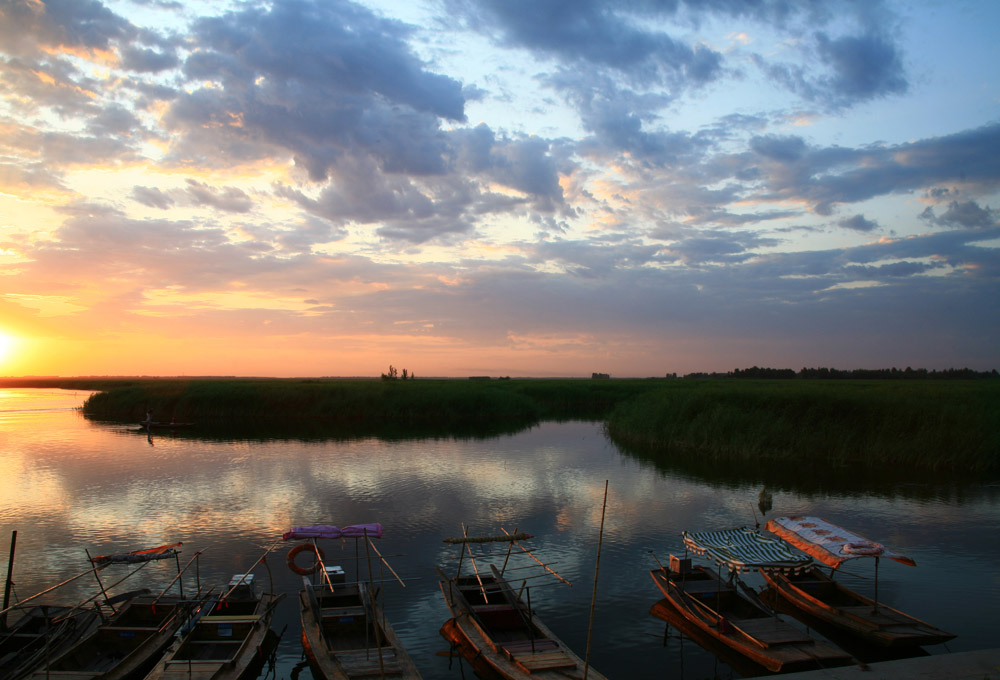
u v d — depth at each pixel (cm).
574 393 6481
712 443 3191
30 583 1446
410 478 2617
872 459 2903
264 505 2158
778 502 2198
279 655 1143
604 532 1852
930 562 1580
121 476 2652
